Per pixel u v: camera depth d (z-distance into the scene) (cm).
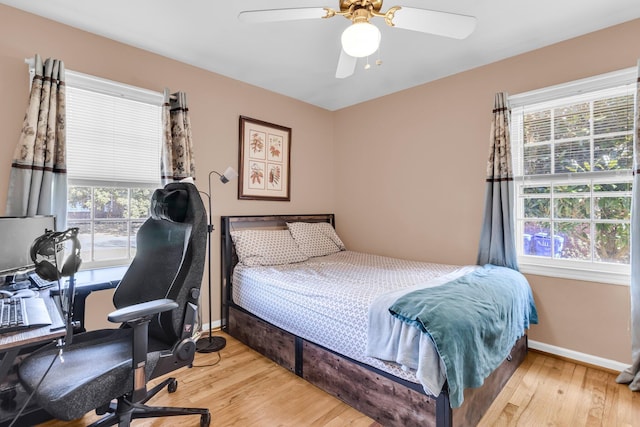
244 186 314
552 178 247
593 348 225
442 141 302
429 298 161
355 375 174
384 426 161
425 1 189
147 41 237
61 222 200
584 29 220
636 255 196
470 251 285
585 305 228
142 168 249
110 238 238
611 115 222
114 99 235
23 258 165
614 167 222
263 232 303
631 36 209
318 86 325
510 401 182
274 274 245
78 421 167
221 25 216
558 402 181
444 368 132
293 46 245
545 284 245
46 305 139
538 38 231
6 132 193
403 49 247
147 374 126
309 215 373
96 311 230
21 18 198
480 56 259
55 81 199
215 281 294
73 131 218
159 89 256
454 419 139
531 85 249
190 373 214
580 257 239
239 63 273
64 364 129
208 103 287
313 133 383
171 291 138
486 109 273
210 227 271
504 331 174
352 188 384
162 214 158
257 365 226
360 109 374
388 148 346
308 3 194
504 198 251
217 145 294
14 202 185
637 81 198
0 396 157
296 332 212
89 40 223
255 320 249
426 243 315
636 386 192
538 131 254
